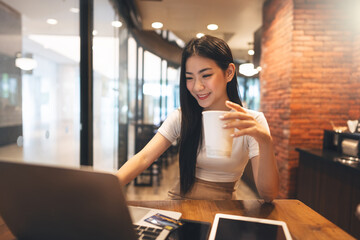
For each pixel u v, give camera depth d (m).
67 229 0.54
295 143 3.35
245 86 6.65
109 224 0.51
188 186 1.12
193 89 0.98
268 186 0.89
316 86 3.33
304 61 3.31
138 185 4.19
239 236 0.68
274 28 3.86
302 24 3.28
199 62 0.93
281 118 3.59
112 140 3.64
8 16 3.47
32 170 0.51
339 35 3.30
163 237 0.65
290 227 0.75
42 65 5.11
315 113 3.35
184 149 1.12
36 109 4.95
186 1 4.04
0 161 0.52
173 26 5.24
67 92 5.12
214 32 5.60
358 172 1.93
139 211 0.82
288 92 3.38
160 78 7.20
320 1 3.28
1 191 0.55
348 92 3.34
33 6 3.33
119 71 3.98
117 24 3.83
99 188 0.48
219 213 0.84
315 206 2.61
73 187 0.50
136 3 4.13
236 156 1.08
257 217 0.81
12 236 0.68
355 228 1.99
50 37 4.18
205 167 1.12
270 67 4.04
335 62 3.32
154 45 6.14
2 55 3.47
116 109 3.68
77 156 2.63
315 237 0.69
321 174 2.50
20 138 3.72
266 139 0.76
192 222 0.77
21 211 0.55
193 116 1.10
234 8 4.31
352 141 2.47
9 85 3.61
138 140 4.61
